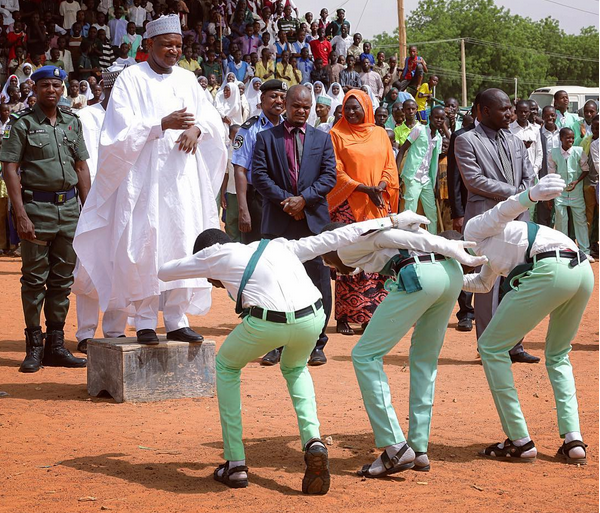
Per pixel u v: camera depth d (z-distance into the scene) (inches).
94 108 380.5
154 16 964.0
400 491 186.1
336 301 385.7
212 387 277.1
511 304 209.6
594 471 202.4
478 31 3892.7
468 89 3774.6
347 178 363.9
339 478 195.0
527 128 603.5
